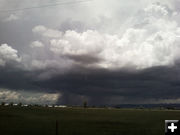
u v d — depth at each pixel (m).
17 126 54.53
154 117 108.19
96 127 56.03
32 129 48.12
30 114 119.12
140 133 44.72
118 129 52.09
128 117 109.31
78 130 48.72
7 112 132.75
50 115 114.94
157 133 45.12
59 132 44.38
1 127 51.62
